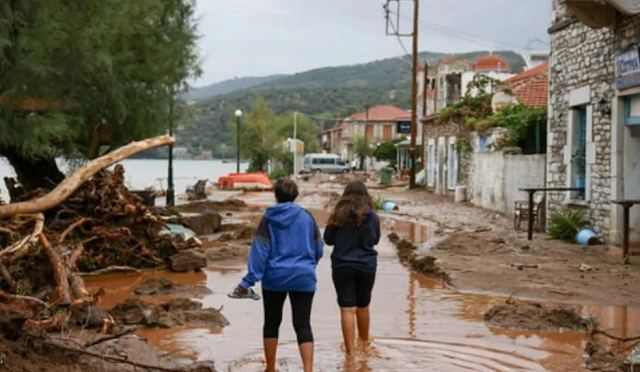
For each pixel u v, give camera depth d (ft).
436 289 41.83
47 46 46.24
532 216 64.13
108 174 47.47
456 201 112.98
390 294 40.27
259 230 25.13
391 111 352.90
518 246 59.16
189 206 100.83
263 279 25.08
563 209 67.00
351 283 28.60
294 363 26.89
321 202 117.50
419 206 106.52
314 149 346.33
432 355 28.04
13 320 23.53
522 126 92.84
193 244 51.44
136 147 31.83
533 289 41.09
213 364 25.68
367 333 30.07
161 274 46.32
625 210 50.06
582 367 26.43
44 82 47.57
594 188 61.57
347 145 352.49
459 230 73.51
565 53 66.90
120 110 57.72
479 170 104.22
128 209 46.52
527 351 28.63
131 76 61.00
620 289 41.14
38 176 63.00
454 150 121.70
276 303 25.27
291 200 25.57
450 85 184.03
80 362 23.99
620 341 29.58
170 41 64.23
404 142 229.25
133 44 60.54
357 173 241.96
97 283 43.01
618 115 57.21
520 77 125.59
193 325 32.48
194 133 533.96
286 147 269.03
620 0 52.16
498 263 50.06
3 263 31.58
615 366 26.27
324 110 588.50
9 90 45.75
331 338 30.71
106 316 29.37
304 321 25.07
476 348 29.04
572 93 65.36
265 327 25.46
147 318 31.99
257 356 27.78
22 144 47.96
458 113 119.03
